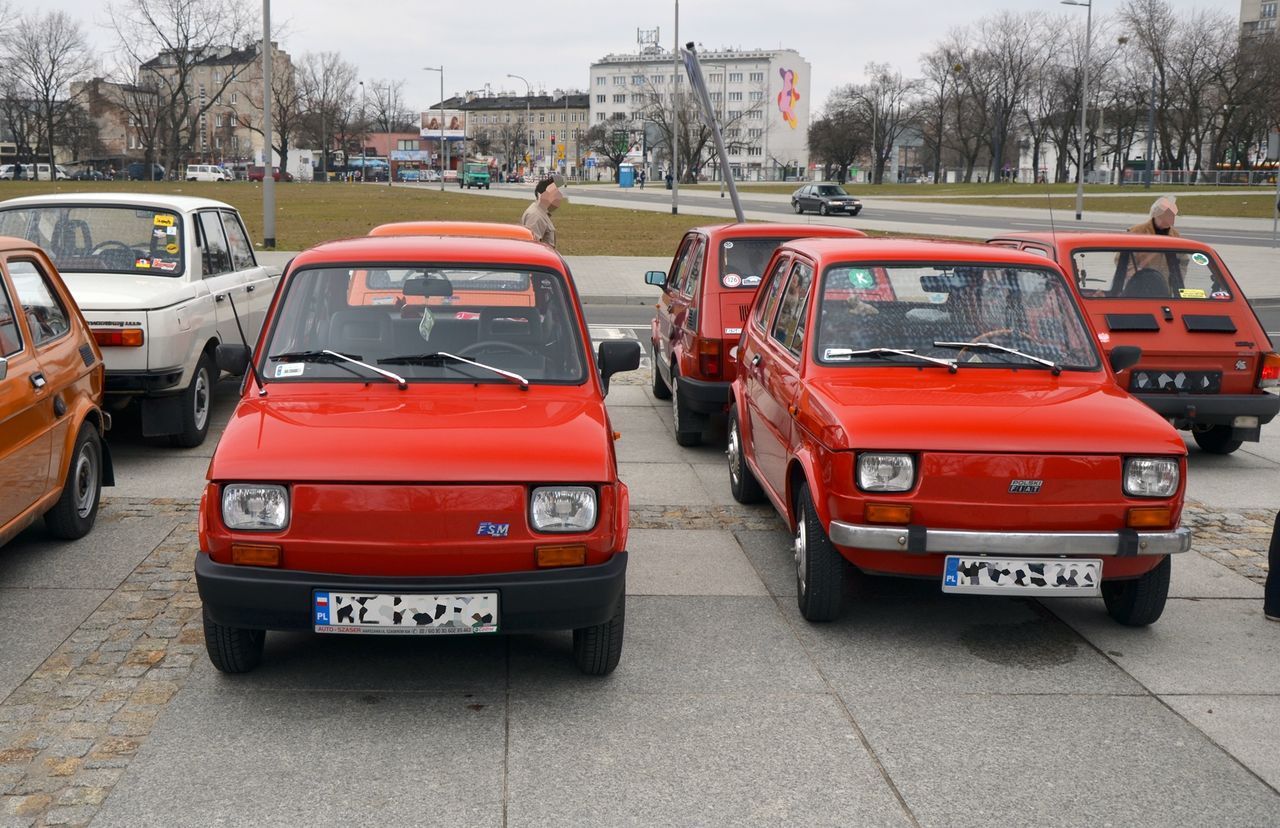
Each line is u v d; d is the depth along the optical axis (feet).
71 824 10.73
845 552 15.51
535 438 13.74
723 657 15.35
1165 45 288.51
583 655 14.17
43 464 18.25
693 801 11.45
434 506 12.83
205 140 449.89
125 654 14.96
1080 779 12.07
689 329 27.91
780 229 28.99
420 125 561.84
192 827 10.74
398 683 14.24
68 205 27.96
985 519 15.02
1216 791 11.86
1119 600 16.74
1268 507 24.03
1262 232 128.36
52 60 315.78
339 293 16.14
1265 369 26.99
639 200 214.28
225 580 12.73
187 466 25.61
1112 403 16.38
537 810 11.21
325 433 13.64
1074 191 243.60
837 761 12.38
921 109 368.89
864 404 16.08
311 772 11.87
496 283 16.33
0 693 13.69
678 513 22.80
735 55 521.24
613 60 558.97
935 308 18.57
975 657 15.52
